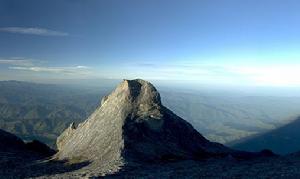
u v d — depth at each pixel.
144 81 148.00
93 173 81.50
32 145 152.88
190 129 139.38
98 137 122.94
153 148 111.56
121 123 121.00
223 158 115.56
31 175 89.25
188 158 113.44
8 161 111.25
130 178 74.00
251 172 76.00
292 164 86.19
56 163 110.62
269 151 142.38
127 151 103.44
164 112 136.62
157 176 75.62
